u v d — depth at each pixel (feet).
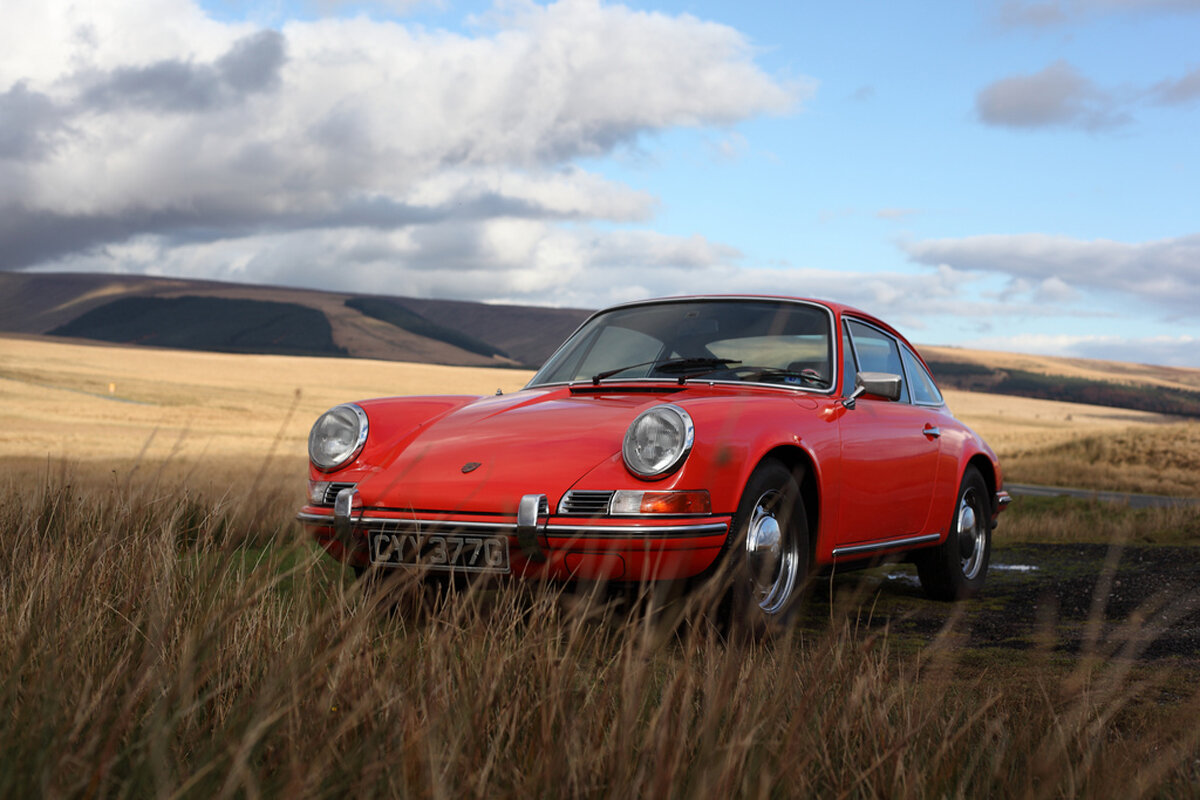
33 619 6.64
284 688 5.38
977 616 13.41
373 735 4.87
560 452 9.95
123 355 331.98
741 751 4.95
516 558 9.51
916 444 13.71
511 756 5.17
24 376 237.66
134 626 6.50
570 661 6.05
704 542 9.33
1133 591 15.25
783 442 10.46
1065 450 157.28
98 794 4.38
